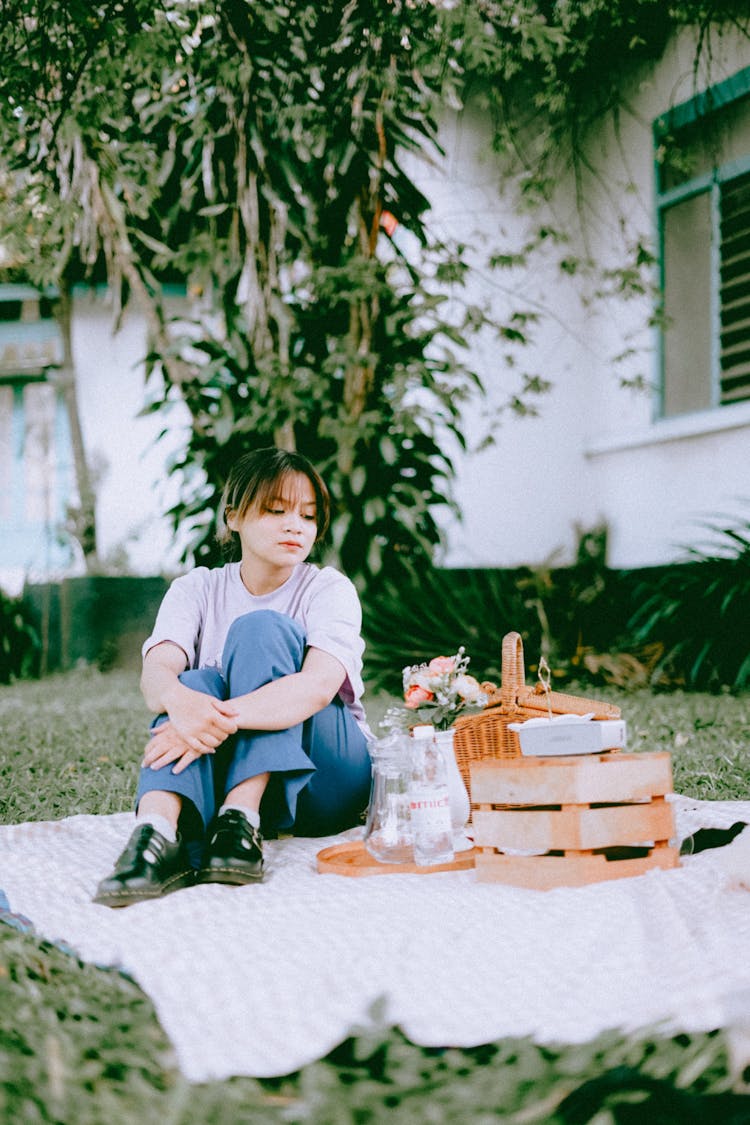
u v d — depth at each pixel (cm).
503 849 210
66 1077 121
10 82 443
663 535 705
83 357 1034
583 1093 119
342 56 521
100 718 559
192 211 621
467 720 261
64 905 198
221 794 232
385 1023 138
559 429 775
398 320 618
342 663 240
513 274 759
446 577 664
